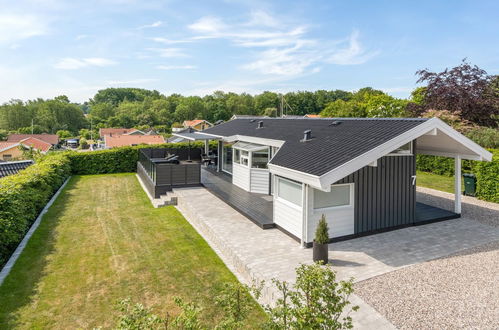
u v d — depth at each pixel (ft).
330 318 12.66
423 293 20.44
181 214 43.04
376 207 31.58
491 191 44.83
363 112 181.88
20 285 23.20
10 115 308.40
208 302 20.97
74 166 76.79
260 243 29.43
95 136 328.70
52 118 324.39
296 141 37.81
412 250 27.58
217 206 42.06
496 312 18.26
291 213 30.86
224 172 63.87
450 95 73.10
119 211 44.34
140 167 71.56
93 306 20.57
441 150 37.73
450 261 25.26
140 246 31.17
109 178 72.02
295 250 27.84
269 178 45.93
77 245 31.35
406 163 32.86
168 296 21.77
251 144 50.90
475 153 34.04
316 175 24.81
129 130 290.35
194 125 286.05
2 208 28.09
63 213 42.88
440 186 56.39
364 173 30.58
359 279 22.34
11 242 29.43
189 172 53.47
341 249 27.91
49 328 18.30
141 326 11.70
